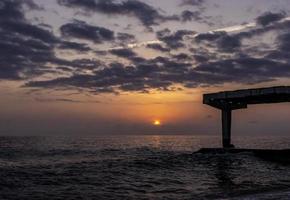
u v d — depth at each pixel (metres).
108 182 32.78
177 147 117.00
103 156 71.75
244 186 31.11
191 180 34.88
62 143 142.38
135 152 85.62
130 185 31.48
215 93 67.12
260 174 39.94
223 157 57.25
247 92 62.59
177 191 28.77
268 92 59.94
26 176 35.16
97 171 39.94
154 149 101.56
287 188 29.89
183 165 47.31
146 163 48.03
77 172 38.91
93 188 29.58
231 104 69.44
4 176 34.59
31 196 25.70
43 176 35.44
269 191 27.95
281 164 50.00
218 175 38.78
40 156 70.81
